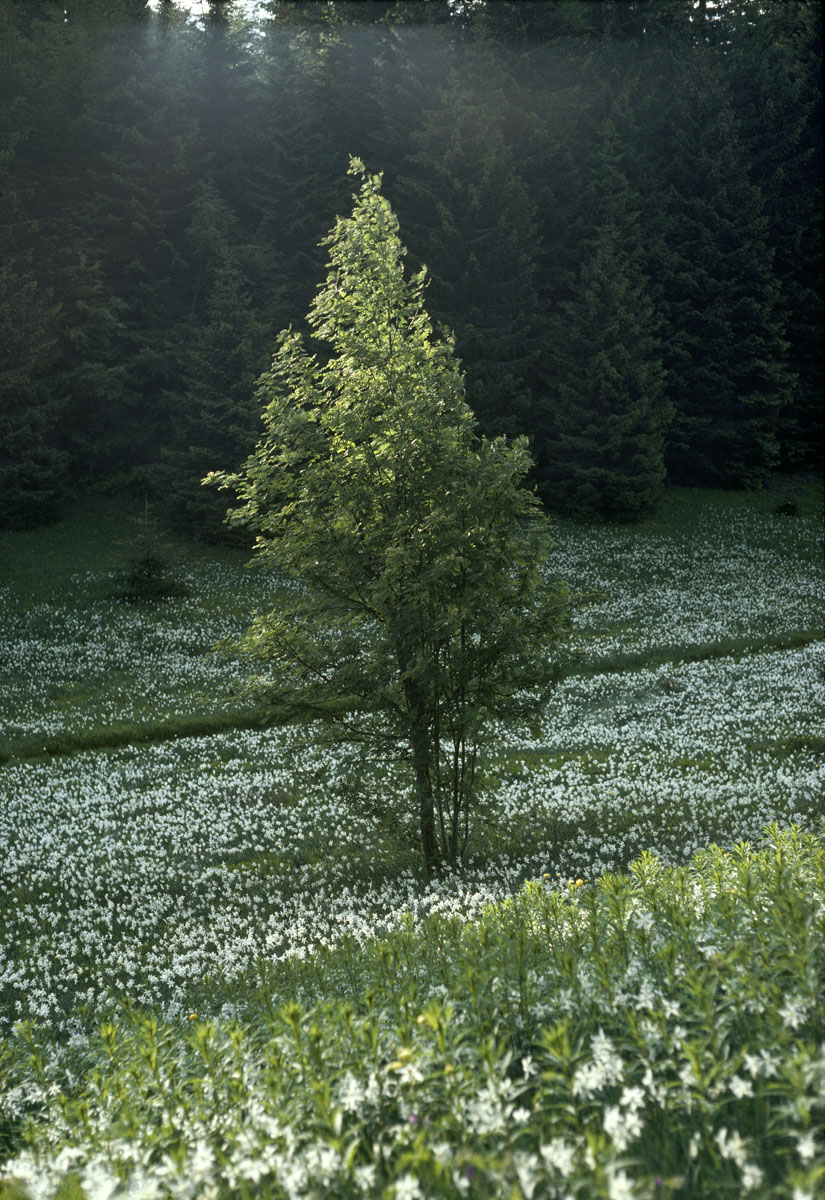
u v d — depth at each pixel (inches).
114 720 1245.7
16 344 2154.3
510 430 2384.4
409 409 618.5
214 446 2075.5
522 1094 180.7
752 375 2719.0
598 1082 159.6
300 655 677.9
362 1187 151.6
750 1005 181.5
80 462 2300.7
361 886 697.6
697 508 2484.0
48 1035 462.6
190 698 1321.4
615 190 2689.5
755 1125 155.2
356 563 627.8
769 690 1264.8
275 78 2706.7
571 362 2443.4
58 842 868.0
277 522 666.2
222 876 757.9
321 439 645.3
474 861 716.0
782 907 216.1
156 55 2490.2
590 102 2770.7
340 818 885.8
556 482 2400.3
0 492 2057.1
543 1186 138.9
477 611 621.6
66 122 2356.1
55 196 2399.1
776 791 842.8
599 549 2134.6
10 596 1726.1
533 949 245.9
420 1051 177.9
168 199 2456.9
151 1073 225.0
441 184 2532.0
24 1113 294.2
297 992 317.1
